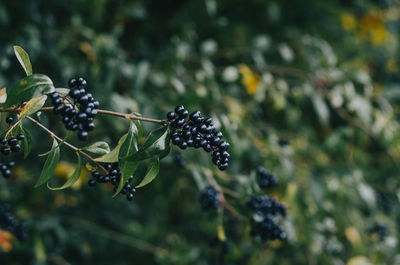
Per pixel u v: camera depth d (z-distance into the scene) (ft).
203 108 3.59
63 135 3.43
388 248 4.20
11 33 3.57
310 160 4.12
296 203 3.38
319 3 4.66
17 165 3.76
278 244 3.63
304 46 4.15
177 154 3.00
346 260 4.10
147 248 4.07
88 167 2.04
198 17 4.38
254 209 2.78
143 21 4.52
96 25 4.15
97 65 3.46
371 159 4.90
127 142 1.97
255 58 4.00
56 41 3.77
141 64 3.45
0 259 3.86
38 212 3.90
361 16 5.15
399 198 4.18
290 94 4.13
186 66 4.02
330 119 4.54
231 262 3.56
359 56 5.41
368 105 3.78
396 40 5.88
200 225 4.61
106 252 4.47
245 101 4.21
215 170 3.01
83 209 4.33
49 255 3.92
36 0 3.83
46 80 1.89
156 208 4.72
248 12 4.62
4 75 3.29
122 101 3.21
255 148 3.63
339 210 3.93
